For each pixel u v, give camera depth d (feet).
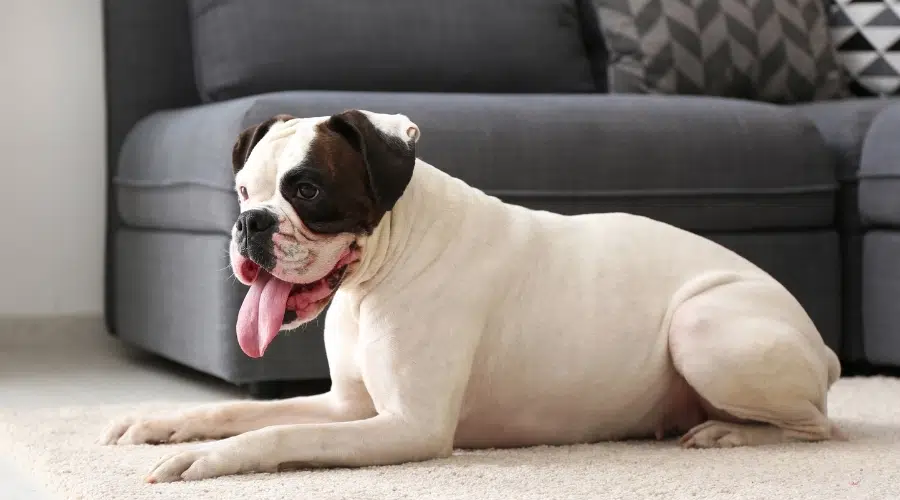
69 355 12.61
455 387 6.51
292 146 6.11
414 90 11.80
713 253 7.37
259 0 11.48
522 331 6.81
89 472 6.20
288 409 7.13
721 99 10.92
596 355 6.91
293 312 6.21
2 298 12.92
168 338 10.81
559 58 12.32
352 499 5.55
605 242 7.16
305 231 6.07
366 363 6.54
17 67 12.86
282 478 5.96
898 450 6.88
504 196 9.71
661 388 7.12
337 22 11.53
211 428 7.09
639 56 12.09
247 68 11.30
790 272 10.61
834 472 6.24
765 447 6.98
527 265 6.88
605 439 7.28
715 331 6.88
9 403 9.68
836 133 11.10
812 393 7.03
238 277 6.20
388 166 6.15
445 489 5.76
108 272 12.83
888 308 10.43
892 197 10.27
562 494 5.71
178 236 10.51
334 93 9.75
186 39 12.65
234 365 9.29
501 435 7.01
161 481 5.90
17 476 6.75
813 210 10.66
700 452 6.82
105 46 12.59
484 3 12.13
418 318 6.48
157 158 10.97
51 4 12.95
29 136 12.93
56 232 13.06
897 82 13.04
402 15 11.75
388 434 6.31
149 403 9.30
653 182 10.13
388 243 6.49
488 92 12.06
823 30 12.94
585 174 9.94
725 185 10.34
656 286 7.09
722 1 12.39
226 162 9.25
